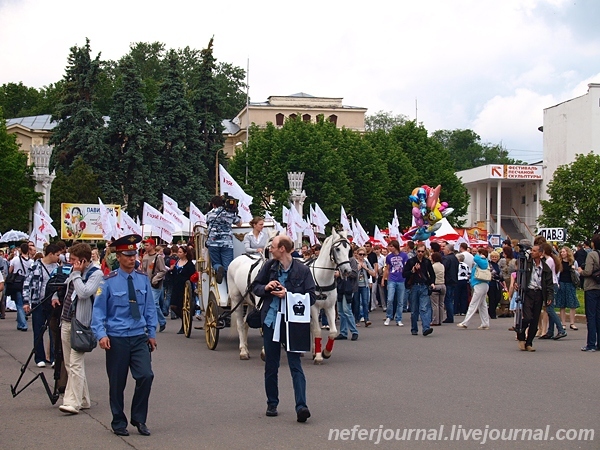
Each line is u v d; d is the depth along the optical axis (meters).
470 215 94.69
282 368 13.39
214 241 16.08
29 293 13.58
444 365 13.61
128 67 62.91
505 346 16.56
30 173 56.72
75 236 37.41
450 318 22.97
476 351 15.66
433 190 36.41
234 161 61.44
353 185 61.22
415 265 18.75
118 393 8.52
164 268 20.62
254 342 17.53
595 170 56.00
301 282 9.21
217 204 16.36
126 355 8.55
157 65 103.06
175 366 13.70
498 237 42.62
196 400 10.41
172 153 64.69
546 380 11.88
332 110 95.62
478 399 10.29
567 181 56.62
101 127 62.50
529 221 87.75
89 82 63.34
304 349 8.95
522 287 15.65
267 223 16.78
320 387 11.33
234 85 105.50
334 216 58.25
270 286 9.04
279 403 10.17
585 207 54.81
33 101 107.38
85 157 61.38
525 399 10.28
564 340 17.77
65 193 57.09
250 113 93.69
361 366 13.54
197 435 8.38
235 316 14.92
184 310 19.25
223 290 15.86
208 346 16.41
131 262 8.70
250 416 9.34
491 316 24.55
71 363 9.70
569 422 8.87
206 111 68.62
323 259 14.11
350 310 18.00
